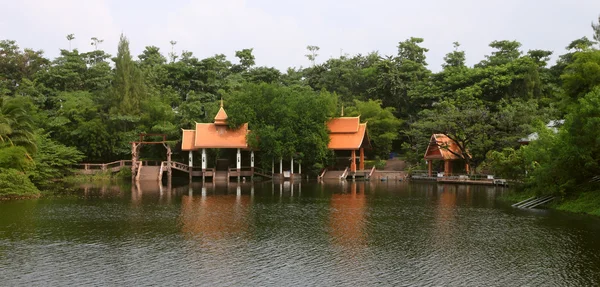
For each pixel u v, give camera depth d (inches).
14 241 1152.8
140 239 1179.3
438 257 1020.5
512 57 4055.1
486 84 3462.1
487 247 1099.9
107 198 1947.6
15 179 1945.1
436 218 1470.2
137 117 3201.3
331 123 3193.9
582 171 1585.9
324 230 1290.6
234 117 2965.1
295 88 3875.5
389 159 3609.7
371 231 1277.1
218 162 3193.9
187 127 3267.7
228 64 4719.5
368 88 4212.6
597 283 853.8
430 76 4047.7
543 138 1815.9
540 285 846.5
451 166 2947.8
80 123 3043.8
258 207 1704.0
